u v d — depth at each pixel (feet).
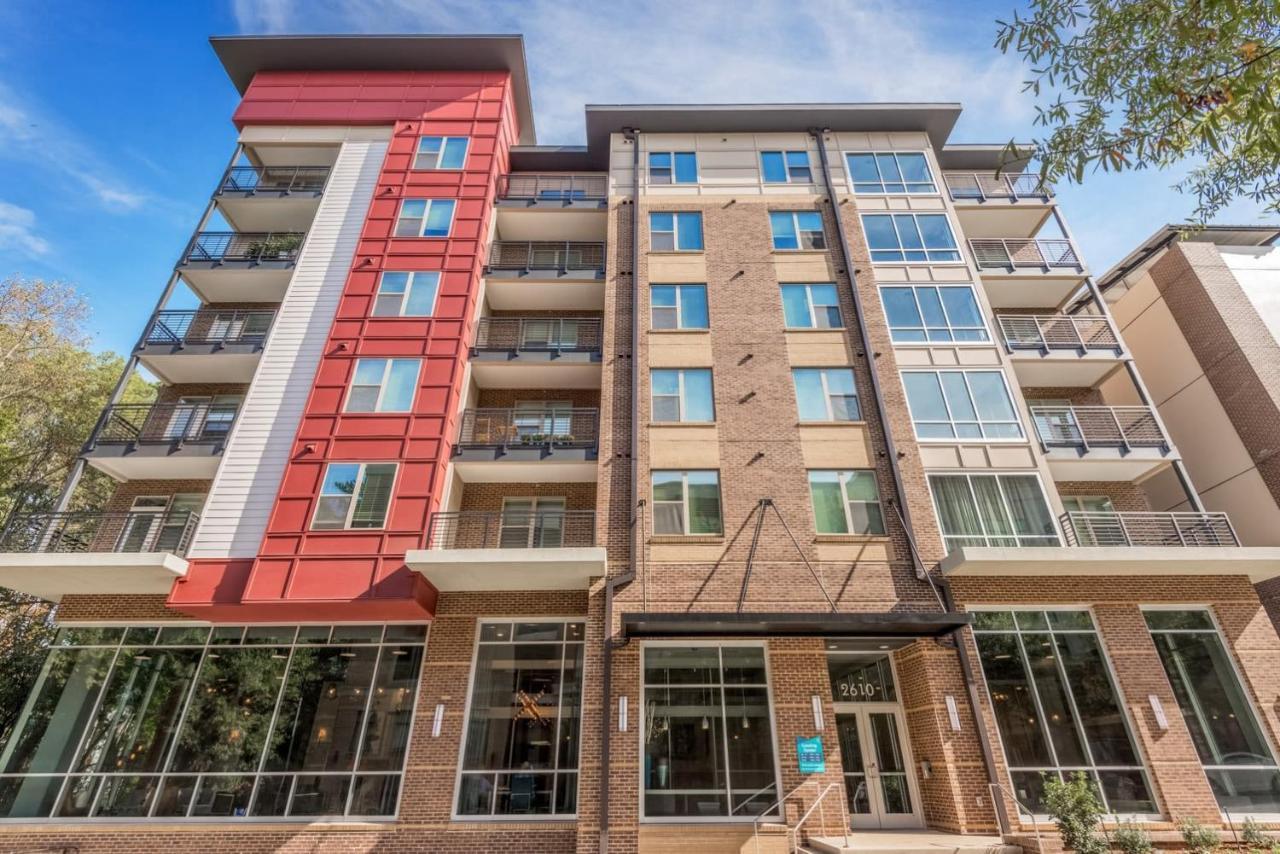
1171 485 60.85
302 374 56.80
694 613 43.70
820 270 63.77
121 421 57.41
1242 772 42.73
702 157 71.67
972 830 40.50
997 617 47.70
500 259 72.43
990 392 57.16
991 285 65.31
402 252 63.87
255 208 69.10
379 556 48.26
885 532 50.80
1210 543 51.39
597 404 64.34
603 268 66.74
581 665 48.29
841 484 52.90
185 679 47.85
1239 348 60.29
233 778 44.47
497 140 72.08
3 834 42.27
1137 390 58.23
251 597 46.47
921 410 56.49
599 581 48.83
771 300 62.03
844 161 71.00
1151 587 48.55
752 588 48.21
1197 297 64.59
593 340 68.28
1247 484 57.47
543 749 45.60
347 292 61.00
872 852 36.29
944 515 51.90
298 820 42.93
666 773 42.83
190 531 55.77
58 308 84.02
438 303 61.00
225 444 54.44
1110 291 75.20
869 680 49.85
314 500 50.62
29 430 83.61
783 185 69.51
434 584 49.16
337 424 53.98
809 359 58.75
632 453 53.93
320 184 73.41
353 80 76.28
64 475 84.74
